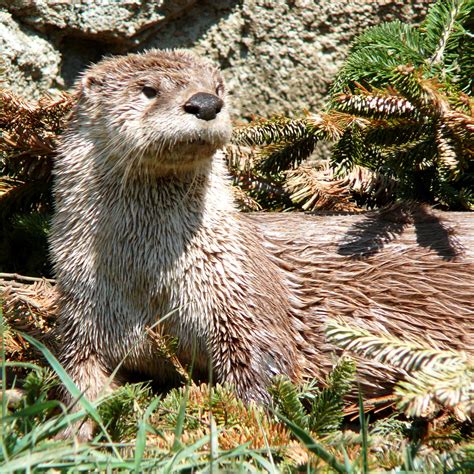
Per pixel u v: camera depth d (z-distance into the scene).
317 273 8.45
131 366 8.06
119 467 5.27
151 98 7.74
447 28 10.20
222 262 7.84
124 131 7.72
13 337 8.46
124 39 11.51
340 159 9.59
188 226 7.83
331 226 8.80
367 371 8.12
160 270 7.75
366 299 8.33
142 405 6.84
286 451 6.07
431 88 8.39
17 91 11.06
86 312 7.91
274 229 8.72
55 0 11.06
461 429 6.89
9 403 7.16
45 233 10.09
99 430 6.89
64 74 11.70
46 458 4.97
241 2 11.84
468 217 8.87
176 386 8.20
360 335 6.12
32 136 9.88
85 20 11.21
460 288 8.33
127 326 7.86
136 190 7.80
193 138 7.34
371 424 7.46
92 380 7.89
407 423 7.14
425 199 10.02
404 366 6.04
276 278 8.27
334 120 9.20
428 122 9.10
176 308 7.73
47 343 8.41
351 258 8.50
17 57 10.98
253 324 7.77
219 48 11.92
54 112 10.01
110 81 8.02
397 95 8.94
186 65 8.05
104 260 7.86
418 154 9.55
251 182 10.45
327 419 6.46
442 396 5.56
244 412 6.69
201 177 7.95
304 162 11.59
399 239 8.62
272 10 11.83
